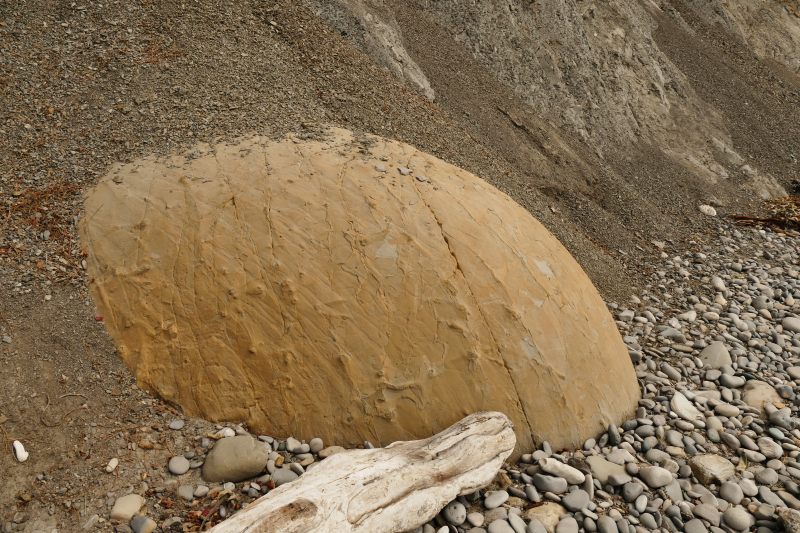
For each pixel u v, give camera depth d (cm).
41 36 593
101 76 572
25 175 482
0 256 427
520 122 971
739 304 737
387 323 396
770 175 1160
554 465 387
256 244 413
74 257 432
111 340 403
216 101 570
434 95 904
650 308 719
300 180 449
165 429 385
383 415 385
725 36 1515
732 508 389
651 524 372
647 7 1412
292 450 381
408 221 435
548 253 483
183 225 423
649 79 1209
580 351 445
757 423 479
